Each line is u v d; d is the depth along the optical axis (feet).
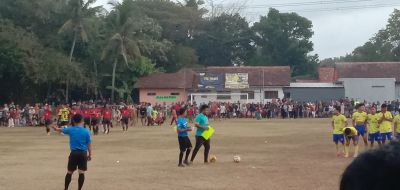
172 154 70.08
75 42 206.59
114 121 148.25
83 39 196.44
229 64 293.23
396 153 5.57
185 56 254.06
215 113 176.04
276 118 188.34
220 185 44.04
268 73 225.97
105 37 206.39
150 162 61.05
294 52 292.61
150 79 223.10
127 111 123.85
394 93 218.38
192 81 224.74
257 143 85.76
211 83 221.66
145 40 224.74
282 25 295.07
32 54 176.24
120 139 96.37
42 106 159.22
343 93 220.02
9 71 173.06
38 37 200.64
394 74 226.17
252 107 196.24
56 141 95.14
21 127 146.30
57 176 50.29
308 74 302.86
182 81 223.10
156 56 241.35
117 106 151.53
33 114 154.81
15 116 153.38
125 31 201.57
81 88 208.13
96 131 109.91
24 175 51.01
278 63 294.66
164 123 160.97
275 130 118.32
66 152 74.33
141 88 220.64
